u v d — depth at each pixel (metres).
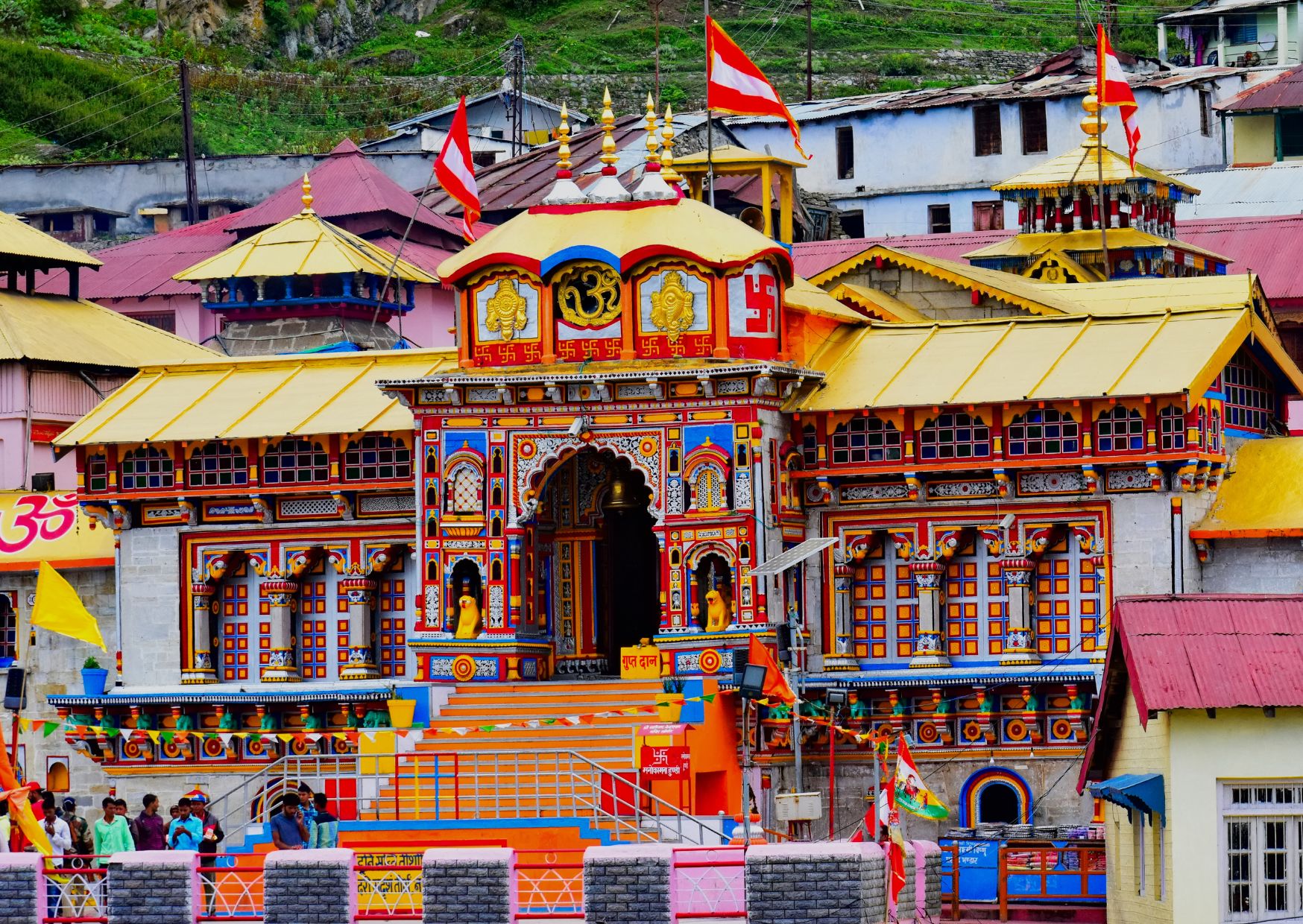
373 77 142.38
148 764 60.91
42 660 63.56
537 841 49.91
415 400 56.94
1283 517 53.91
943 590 56.41
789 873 39.34
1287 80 97.88
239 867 44.28
